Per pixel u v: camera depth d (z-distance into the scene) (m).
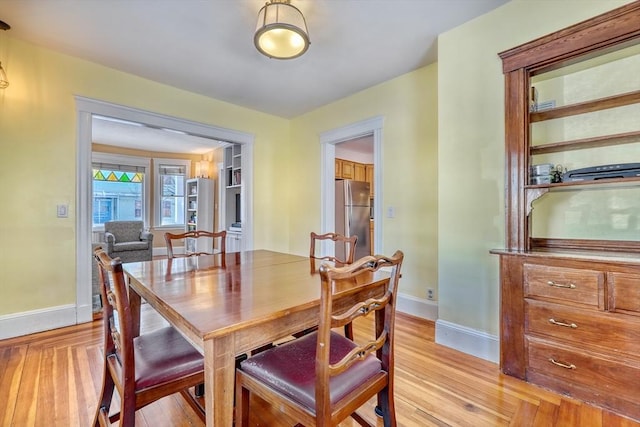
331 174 4.06
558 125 2.03
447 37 2.34
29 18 2.18
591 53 1.73
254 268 1.82
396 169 3.15
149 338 1.40
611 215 1.84
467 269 2.23
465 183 2.24
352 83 3.27
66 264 2.70
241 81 3.22
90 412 1.54
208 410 0.93
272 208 4.36
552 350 1.71
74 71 2.74
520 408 1.57
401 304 3.10
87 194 2.82
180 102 3.43
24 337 2.43
